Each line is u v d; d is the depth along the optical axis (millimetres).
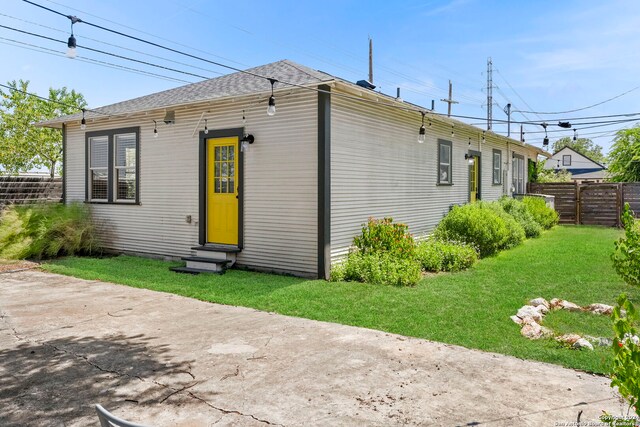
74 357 4293
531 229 14133
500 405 3250
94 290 7250
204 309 6055
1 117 23344
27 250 10203
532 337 4824
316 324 5336
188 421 3064
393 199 10164
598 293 6801
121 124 11031
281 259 8523
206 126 9469
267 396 3432
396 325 5258
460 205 13641
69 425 3029
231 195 9289
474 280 7746
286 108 8352
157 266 9453
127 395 3479
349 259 8336
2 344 4676
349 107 8609
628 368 1949
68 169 12273
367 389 3537
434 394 3439
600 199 18375
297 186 8266
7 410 3252
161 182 10336
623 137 20188
